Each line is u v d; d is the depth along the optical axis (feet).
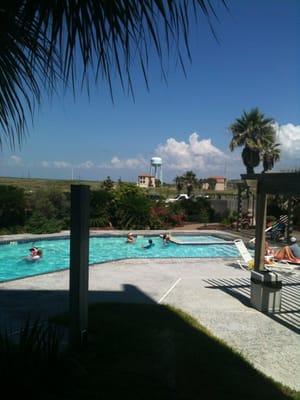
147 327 21.74
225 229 82.02
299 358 19.04
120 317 23.39
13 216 67.82
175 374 15.89
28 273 47.52
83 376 14.33
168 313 24.70
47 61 7.50
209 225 88.43
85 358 17.04
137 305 26.40
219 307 27.02
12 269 49.67
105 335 20.16
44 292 29.25
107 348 18.40
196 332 21.42
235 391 14.79
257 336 21.83
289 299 29.48
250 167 109.40
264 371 17.56
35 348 13.35
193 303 27.86
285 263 42.42
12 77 8.60
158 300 28.32
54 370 12.85
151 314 24.31
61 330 21.03
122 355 17.65
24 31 6.82
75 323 18.72
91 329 20.95
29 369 11.93
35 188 76.02
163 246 67.82
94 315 23.57
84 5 6.27
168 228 82.94
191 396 14.02
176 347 18.99
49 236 65.21
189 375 15.89
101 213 78.07
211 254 60.70
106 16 6.35
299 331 22.72
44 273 36.06
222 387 15.02
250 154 109.09
